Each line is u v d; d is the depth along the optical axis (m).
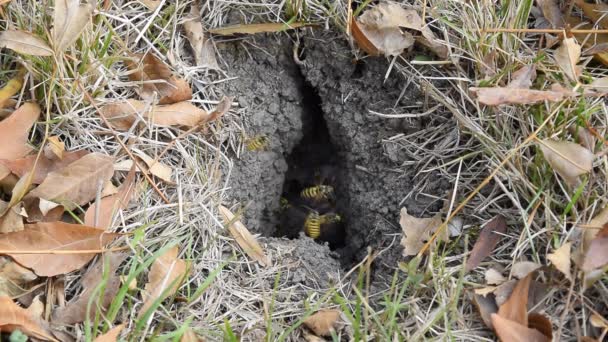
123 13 0.43
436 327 0.38
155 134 0.42
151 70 0.42
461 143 0.42
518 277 0.38
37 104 0.41
